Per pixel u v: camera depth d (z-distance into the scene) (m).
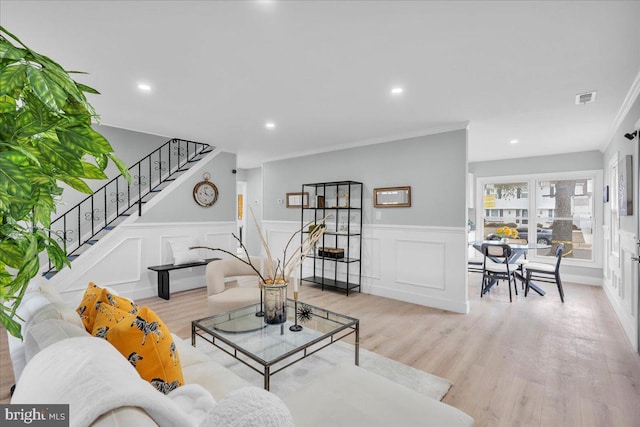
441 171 4.02
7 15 1.80
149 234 4.47
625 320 3.26
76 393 0.63
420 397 1.35
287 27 1.94
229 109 3.38
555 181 5.64
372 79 2.65
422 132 4.17
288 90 2.88
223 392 1.40
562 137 4.42
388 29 1.95
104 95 2.99
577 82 2.67
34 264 0.67
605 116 3.51
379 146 4.62
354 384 1.44
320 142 4.91
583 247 5.37
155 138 4.96
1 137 0.63
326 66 2.43
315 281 5.02
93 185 4.43
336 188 5.14
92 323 1.42
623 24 1.86
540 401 2.05
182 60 2.34
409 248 4.30
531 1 1.68
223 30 1.97
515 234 5.10
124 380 0.69
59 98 0.57
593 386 2.22
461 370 2.44
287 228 5.91
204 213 5.15
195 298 4.34
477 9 1.75
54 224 4.12
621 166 3.55
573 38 2.02
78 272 3.86
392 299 4.40
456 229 3.88
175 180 4.80
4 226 0.65
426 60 2.33
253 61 2.36
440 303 3.98
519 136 4.39
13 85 0.55
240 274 3.36
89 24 1.90
